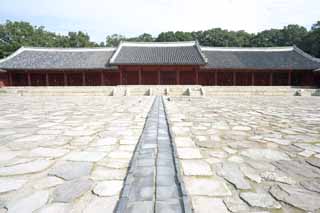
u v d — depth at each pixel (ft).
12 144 17.11
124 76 105.70
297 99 69.31
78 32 226.17
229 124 25.50
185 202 8.66
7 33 180.04
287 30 223.30
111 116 31.94
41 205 8.60
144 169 11.96
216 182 10.62
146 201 8.78
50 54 114.32
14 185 10.25
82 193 9.50
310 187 10.14
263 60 107.24
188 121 27.35
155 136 19.21
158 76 103.50
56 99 69.41
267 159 13.83
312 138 19.03
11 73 105.50
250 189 9.95
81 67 101.76
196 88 90.99
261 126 24.35
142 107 44.29
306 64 101.76
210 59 108.17
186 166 12.60
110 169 12.08
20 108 43.55
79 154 14.64
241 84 107.76
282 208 8.46
